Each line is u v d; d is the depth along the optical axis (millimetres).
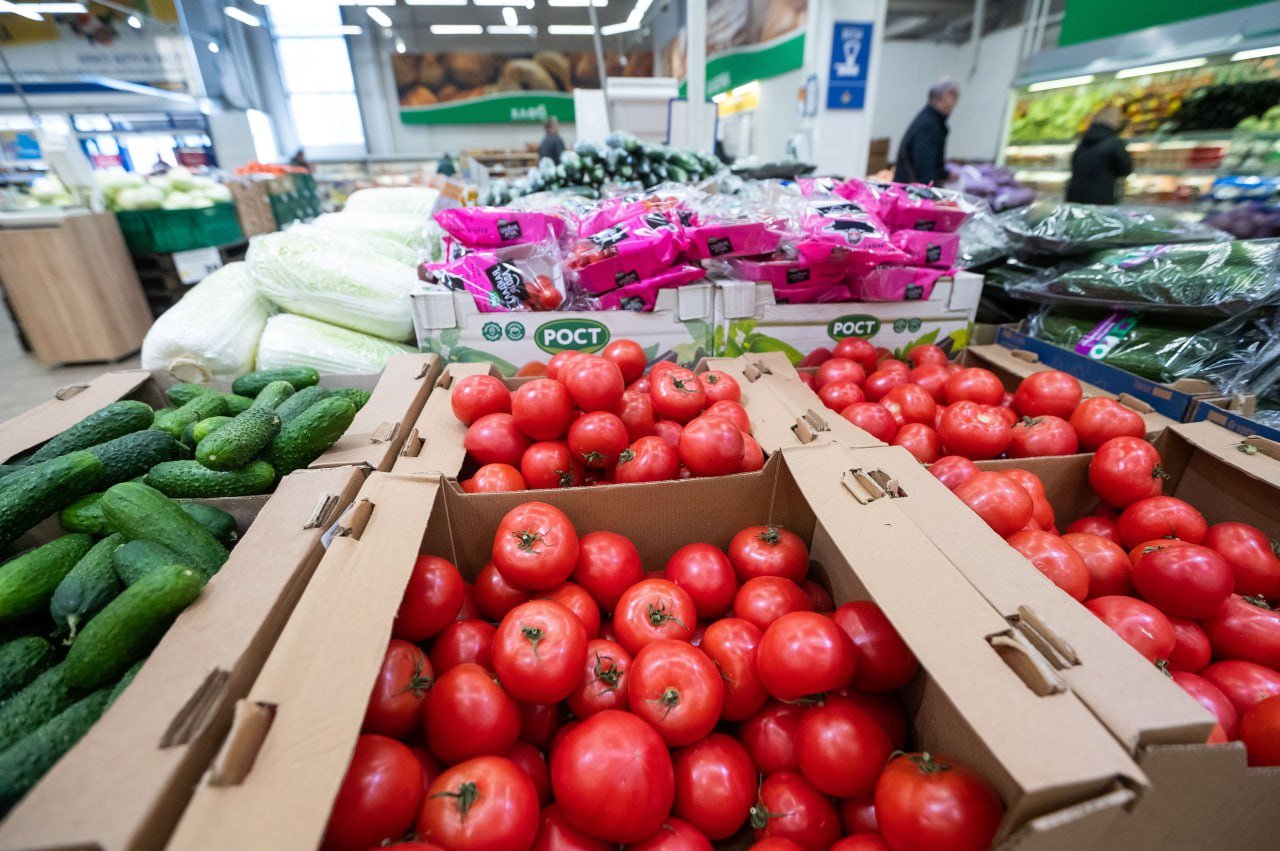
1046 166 5434
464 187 3947
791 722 1037
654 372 1628
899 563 918
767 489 1313
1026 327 2314
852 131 5668
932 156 4840
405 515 1044
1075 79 4934
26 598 1008
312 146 13750
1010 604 862
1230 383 1712
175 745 652
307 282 2207
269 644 830
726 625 1090
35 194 4840
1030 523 1286
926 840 768
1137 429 1500
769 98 7020
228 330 2162
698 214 1996
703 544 1257
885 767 881
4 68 8844
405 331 2363
